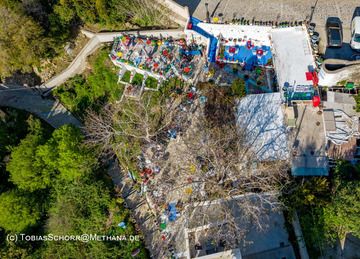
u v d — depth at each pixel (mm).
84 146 45312
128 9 48625
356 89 44531
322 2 47594
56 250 45500
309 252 39500
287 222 41094
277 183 41375
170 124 48062
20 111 52094
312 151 42656
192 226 41469
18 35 46188
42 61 52750
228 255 38406
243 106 45156
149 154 47750
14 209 43469
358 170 40469
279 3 47875
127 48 50031
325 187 39562
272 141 43094
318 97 43719
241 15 47656
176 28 49344
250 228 41125
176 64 49188
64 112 52062
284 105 44188
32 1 47750
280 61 45562
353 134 42906
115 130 46250
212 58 48844
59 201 45844
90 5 48469
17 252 44844
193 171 45562
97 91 51562
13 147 46531
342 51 45250
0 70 49062
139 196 47062
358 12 46844
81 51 52156
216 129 44594
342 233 40156
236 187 42656
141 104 45938
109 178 47562
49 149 44375
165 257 44625
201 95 47844
